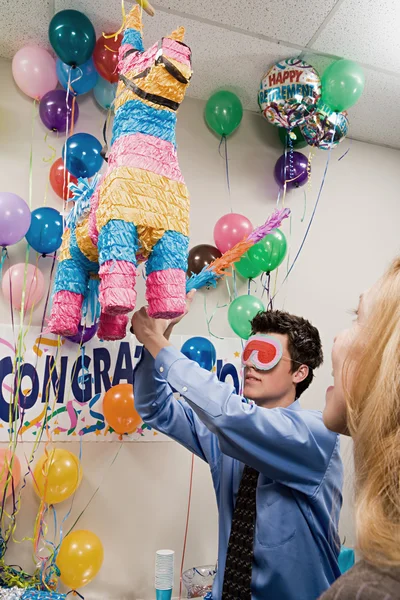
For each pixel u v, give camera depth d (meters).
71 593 1.77
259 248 1.91
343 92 1.91
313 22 1.84
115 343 1.97
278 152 2.36
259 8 1.77
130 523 1.88
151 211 0.94
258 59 2.04
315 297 2.30
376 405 0.52
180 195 0.98
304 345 1.48
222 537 1.37
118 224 0.91
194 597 1.77
